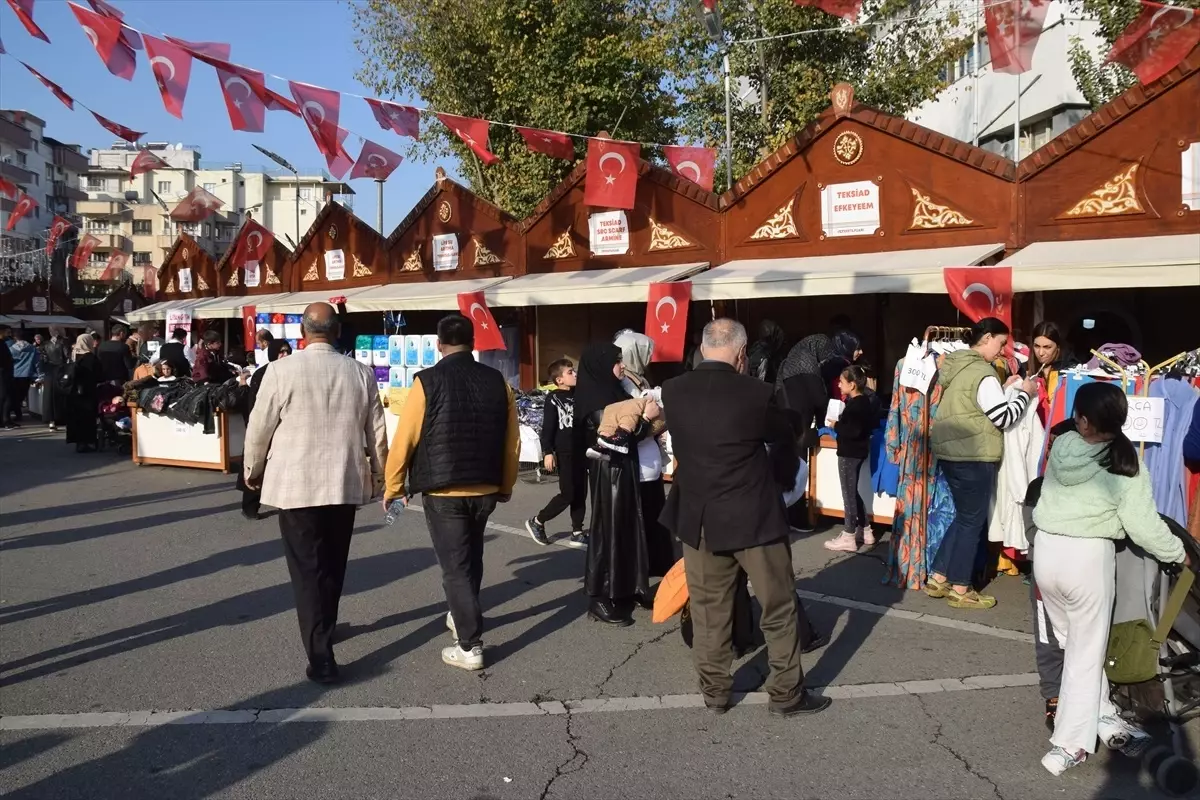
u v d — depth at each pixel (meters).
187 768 3.81
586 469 7.62
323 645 4.73
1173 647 3.91
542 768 3.81
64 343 18.28
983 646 5.22
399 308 14.17
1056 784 3.64
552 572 6.89
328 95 7.73
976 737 4.06
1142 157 8.61
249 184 69.94
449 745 4.02
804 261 10.67
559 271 13.62
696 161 11.05
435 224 15.55
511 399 5.04
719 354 4.33
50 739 4.08
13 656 5.14
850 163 10.50
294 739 4.09
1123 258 7.95
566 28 17.81
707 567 4.27
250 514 8.75
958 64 21.80
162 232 68.00
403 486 4.84
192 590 6.43
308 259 18.61
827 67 17.08
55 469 12.05
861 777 3.71
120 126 8.48
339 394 4.70
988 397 5.65
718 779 3.70
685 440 4.22
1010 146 19.81
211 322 21.72
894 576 6.46
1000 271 8.25
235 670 4.92
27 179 61.53
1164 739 3.80
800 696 4.28
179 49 6.93
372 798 3.57
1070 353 8.68
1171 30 6.64
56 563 7.17
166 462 11.98
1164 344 11.98
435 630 5.58
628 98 18.12
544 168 19.27
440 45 19.56
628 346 6.40
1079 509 3.62
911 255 9.81
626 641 5.37
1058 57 18.11
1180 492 5.47
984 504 5.81
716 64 17.30
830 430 8.06
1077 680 3.67
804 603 6.05
